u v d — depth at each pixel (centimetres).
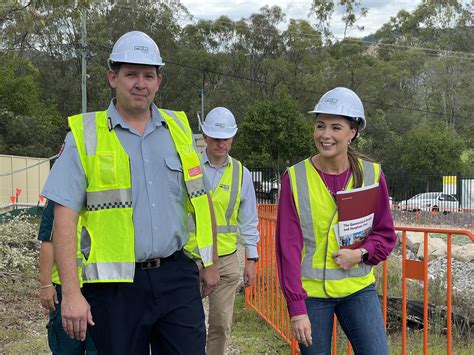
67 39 5097
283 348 553
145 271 276
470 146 6050
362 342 313
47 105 4731
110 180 272
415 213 2948
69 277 260
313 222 315
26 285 817
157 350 296
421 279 387
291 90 5678
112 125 279
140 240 273
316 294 315
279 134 3869
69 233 264
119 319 272
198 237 293
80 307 258
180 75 5703
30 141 3609
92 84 5119
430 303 606
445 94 6438
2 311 682
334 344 451
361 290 317
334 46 6134
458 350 512
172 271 281
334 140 310
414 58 6488
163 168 285
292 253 312
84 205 278
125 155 277
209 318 462
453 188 3244
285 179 322
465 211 3017
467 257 1202
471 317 582
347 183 316
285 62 5712
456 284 869
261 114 3934
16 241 1059
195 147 300
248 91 5766
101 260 270
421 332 565
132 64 277
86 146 274
